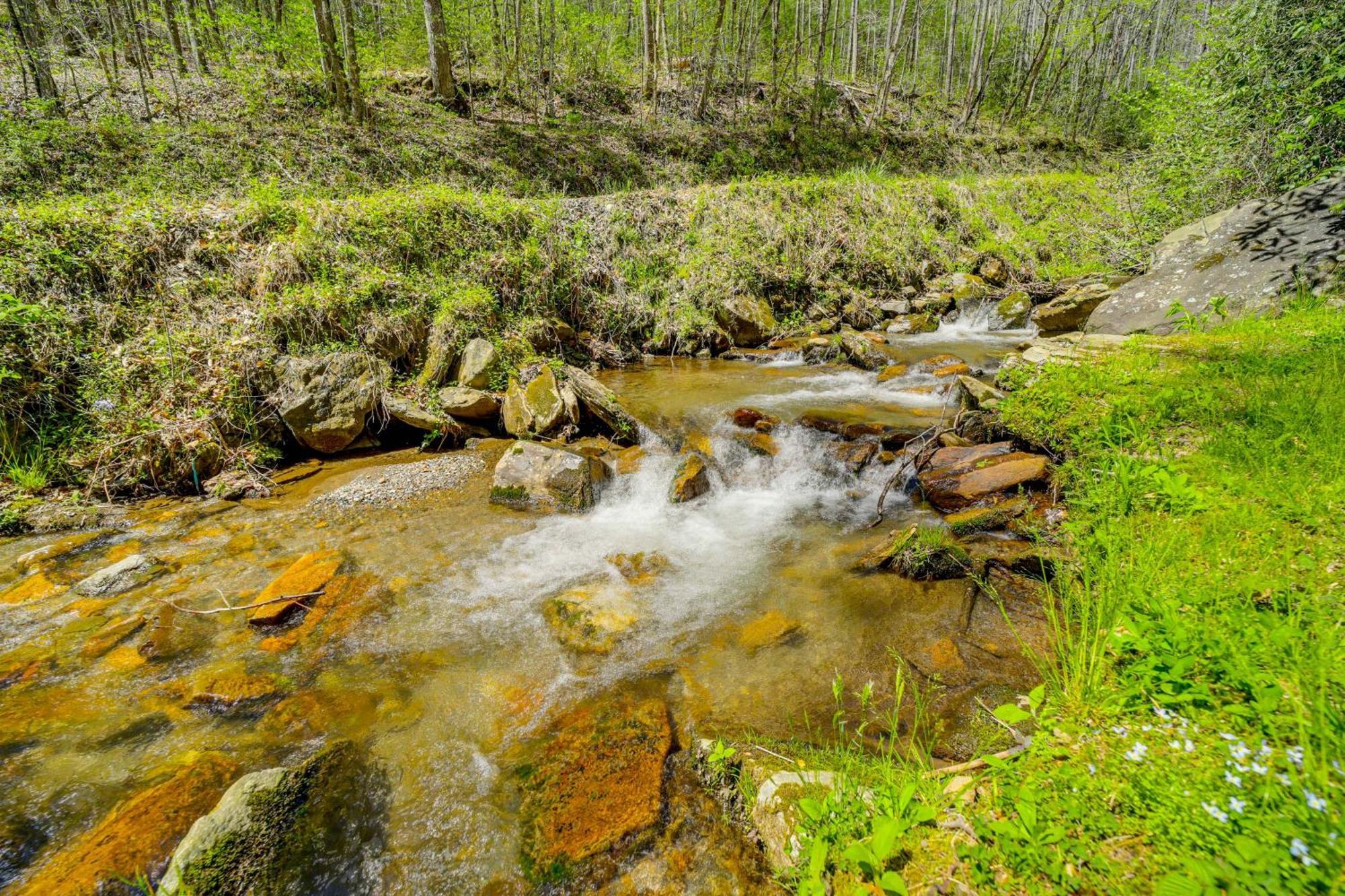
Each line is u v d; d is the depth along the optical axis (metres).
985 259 13.41
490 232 9.46
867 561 4.36
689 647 3.60
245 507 5.48
